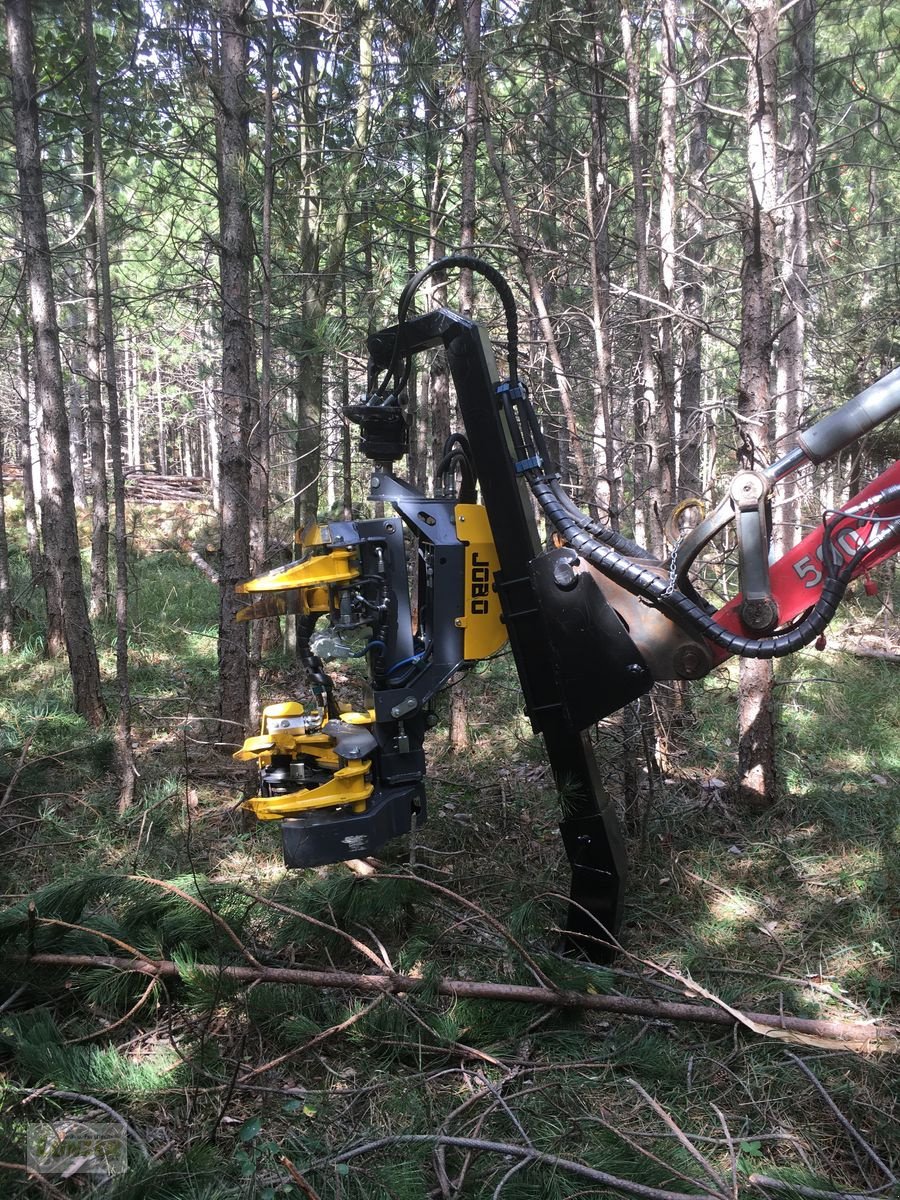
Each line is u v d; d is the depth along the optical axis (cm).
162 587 1173
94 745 501
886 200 1016
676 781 493
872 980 307
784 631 281
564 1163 211
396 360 314
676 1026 287
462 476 326
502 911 352
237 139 502
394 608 307
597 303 461
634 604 295
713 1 603
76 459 1847
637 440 619
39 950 296
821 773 510
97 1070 249
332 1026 277
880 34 771
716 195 489
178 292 773
